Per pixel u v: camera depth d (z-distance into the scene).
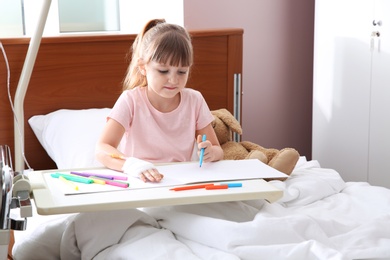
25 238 1.50
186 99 1.92
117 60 2.30
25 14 2.54
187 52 1.75
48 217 1.69
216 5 2.75
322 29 2.75
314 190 1.78
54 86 2.22
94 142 2.01
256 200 1.56
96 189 1.40
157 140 1.87
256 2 2.85
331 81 2.73
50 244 1.49
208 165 1.64
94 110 2.19
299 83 3.03
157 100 1.89
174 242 1.37
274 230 1.37
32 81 2.19
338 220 1.60
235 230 1.35
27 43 2.15
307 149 3.12
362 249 1.39
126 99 1.86
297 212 1.64
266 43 2.91
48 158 2.24
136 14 2.72
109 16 2.71
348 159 2.71
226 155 2.08
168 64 1.73
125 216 1.44
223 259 1.31
